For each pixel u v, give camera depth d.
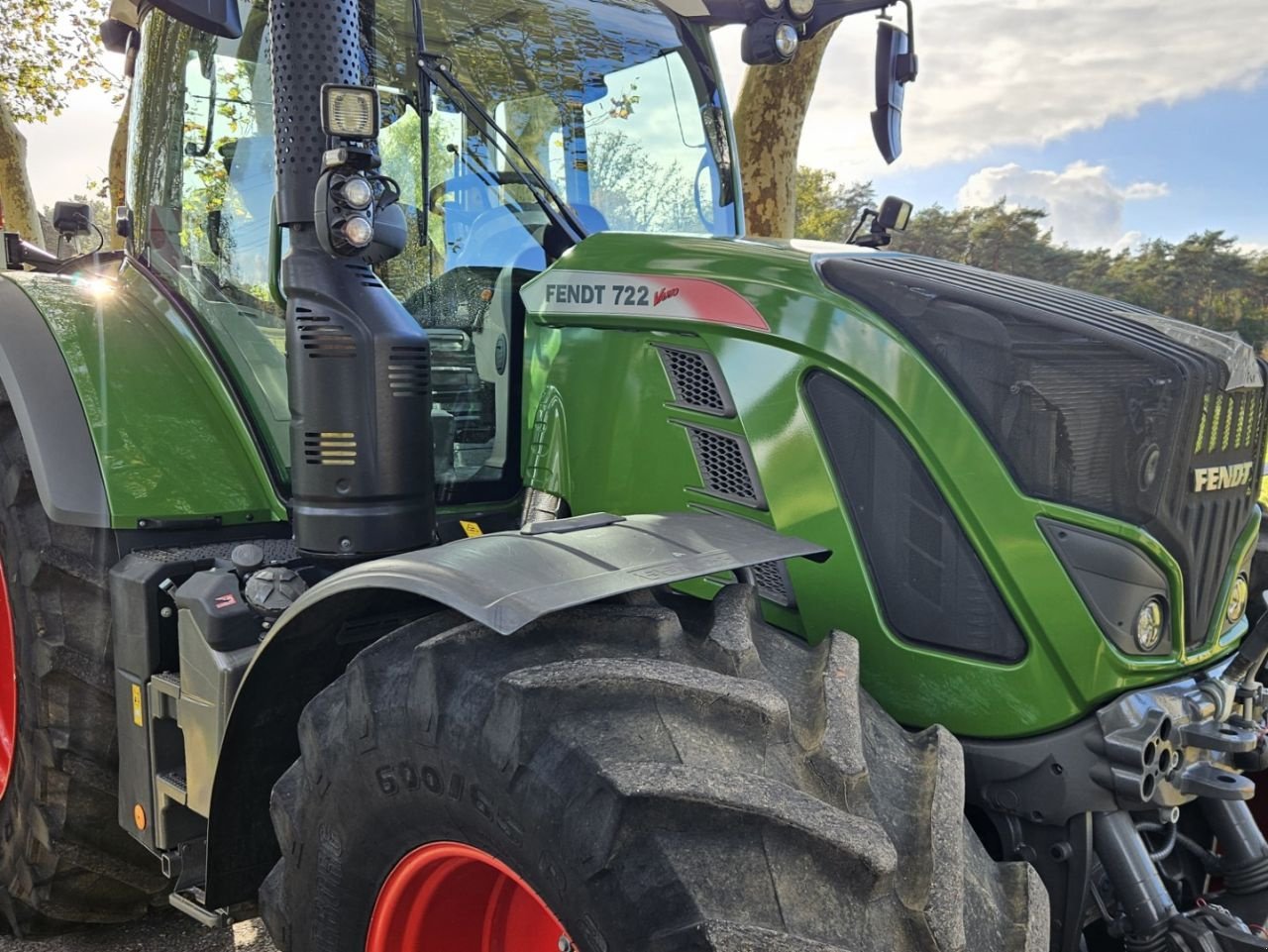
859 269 1.84
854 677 1.53
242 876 1.94
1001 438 1.67
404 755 1.48
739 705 1.36
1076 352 1.64
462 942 1.66
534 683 1.35
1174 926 1.58
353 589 1.55
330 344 1.91
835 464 1.80
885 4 2.47
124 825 2.30
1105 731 1.61
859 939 1.20
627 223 2.64
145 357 2.53
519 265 2.35
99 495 2.24
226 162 2.51
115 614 2.24
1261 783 2.28
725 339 1.89
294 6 1.89
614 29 2.64
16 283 2.69
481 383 2.35
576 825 1.26
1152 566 1.64
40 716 2.38
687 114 2.78
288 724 1.86
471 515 2.29
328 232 1.84
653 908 1.18
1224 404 1.74
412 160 2.31
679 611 1.65
